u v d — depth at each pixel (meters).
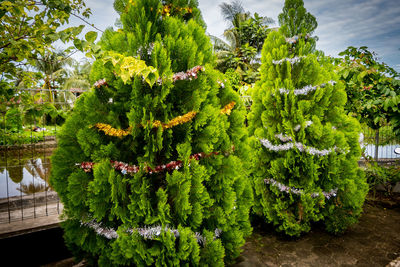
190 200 2.10
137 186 1.98
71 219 2.20
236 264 2.84
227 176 2.25
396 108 4.18
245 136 2.72
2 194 4.17
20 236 2.69
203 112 2.12
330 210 3.40
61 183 2.15
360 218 4.14
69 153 2.16
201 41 2.48
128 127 2.18
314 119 3.26
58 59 2.84
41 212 3.23
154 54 2.10
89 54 2.04
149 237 1.98
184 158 2.05
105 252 2.14
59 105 3.42
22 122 3.09
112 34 2.35
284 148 3.36
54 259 2.91
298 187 3.32
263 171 3.57
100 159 2.02
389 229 3.72
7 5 2.25
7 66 2.86
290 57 3.51
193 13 2.65
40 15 2.61
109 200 2.00
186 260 2.05
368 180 5.09
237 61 14.19
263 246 3.30
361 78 4.51
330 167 3.25
